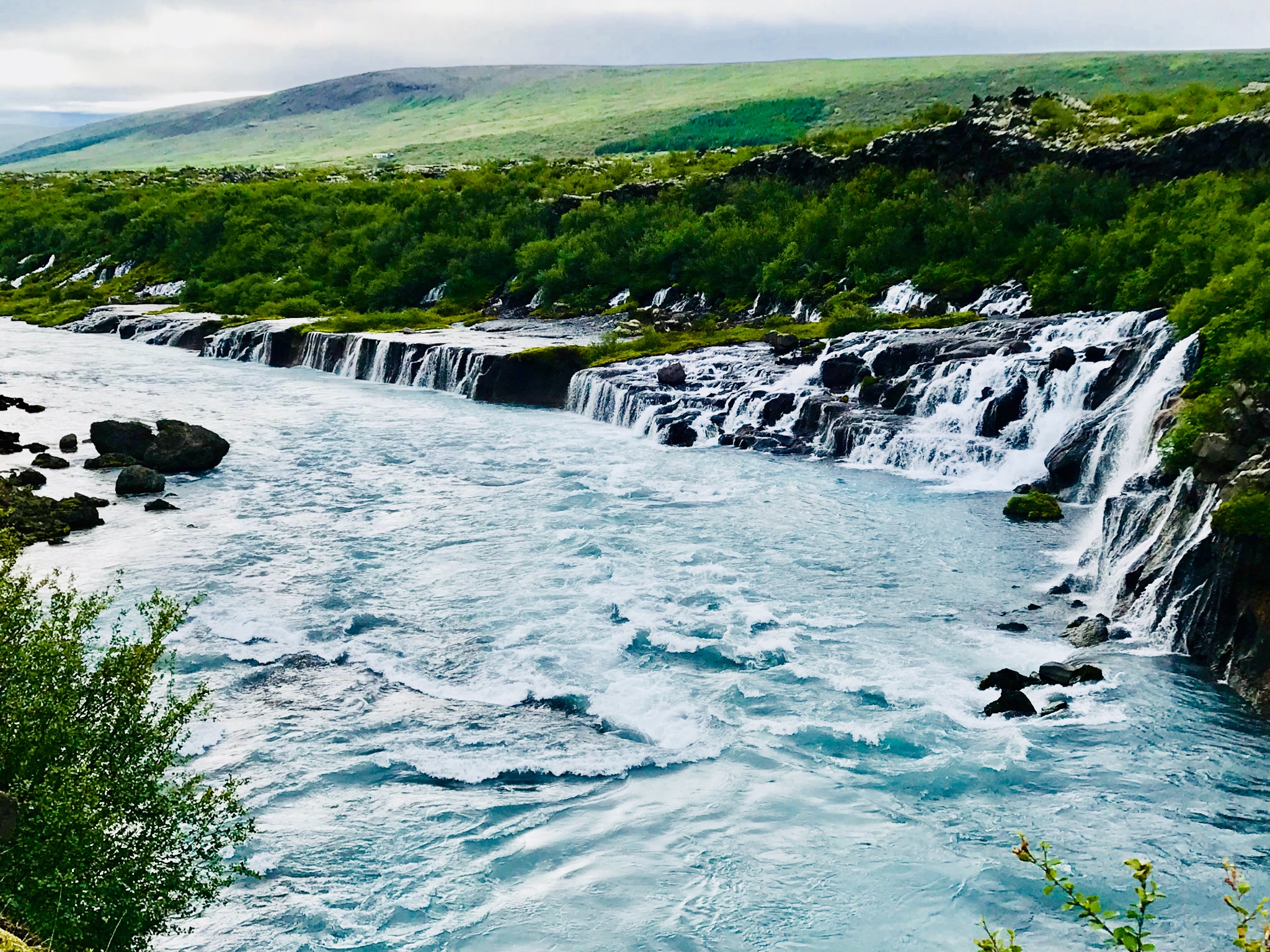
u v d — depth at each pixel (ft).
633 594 105.19
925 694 83.10
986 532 126.21
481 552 119.24
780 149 331.36
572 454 172.24
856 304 231.50
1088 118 278.87
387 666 88.63
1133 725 76.95
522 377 224.53
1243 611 83.76
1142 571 97.04
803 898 58.70
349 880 59.98
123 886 45.52
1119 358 149.28
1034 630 96.22
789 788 69.82
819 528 128.26
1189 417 104.17
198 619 97.66
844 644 93.04
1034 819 65.98
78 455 165.27
